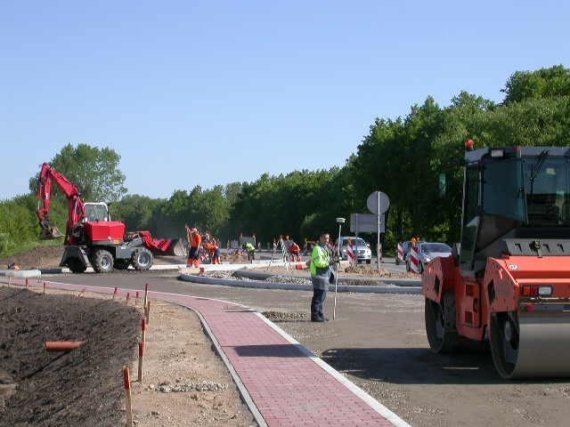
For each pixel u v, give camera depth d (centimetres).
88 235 3903
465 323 1173
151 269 4116
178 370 1126
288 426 784
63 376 1677
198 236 4038
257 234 13100
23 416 1421
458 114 6612
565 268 984
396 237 7400
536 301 962
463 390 995
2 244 5900
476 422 831
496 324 1044
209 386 998
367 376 1104
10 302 2728
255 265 4259
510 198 1084
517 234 1066
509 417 849
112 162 12362
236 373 1073
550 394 958
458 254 1215
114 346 1602
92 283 3080
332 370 1091
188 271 3669
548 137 5066
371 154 7394
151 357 1266
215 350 1298
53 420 1166
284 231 12262
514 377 1019
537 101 5406
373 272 3084
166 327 1622
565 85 6125
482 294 1111
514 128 5216
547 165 1084
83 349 1869
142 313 1911
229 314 1800
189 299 2228
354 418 813
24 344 2248
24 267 4822
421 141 6725
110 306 2194
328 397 918
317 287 1723
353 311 1923
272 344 1338
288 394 938
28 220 7075
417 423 830
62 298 2538
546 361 978
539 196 1075
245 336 1437
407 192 6975
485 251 1105
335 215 9262
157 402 925
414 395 971
